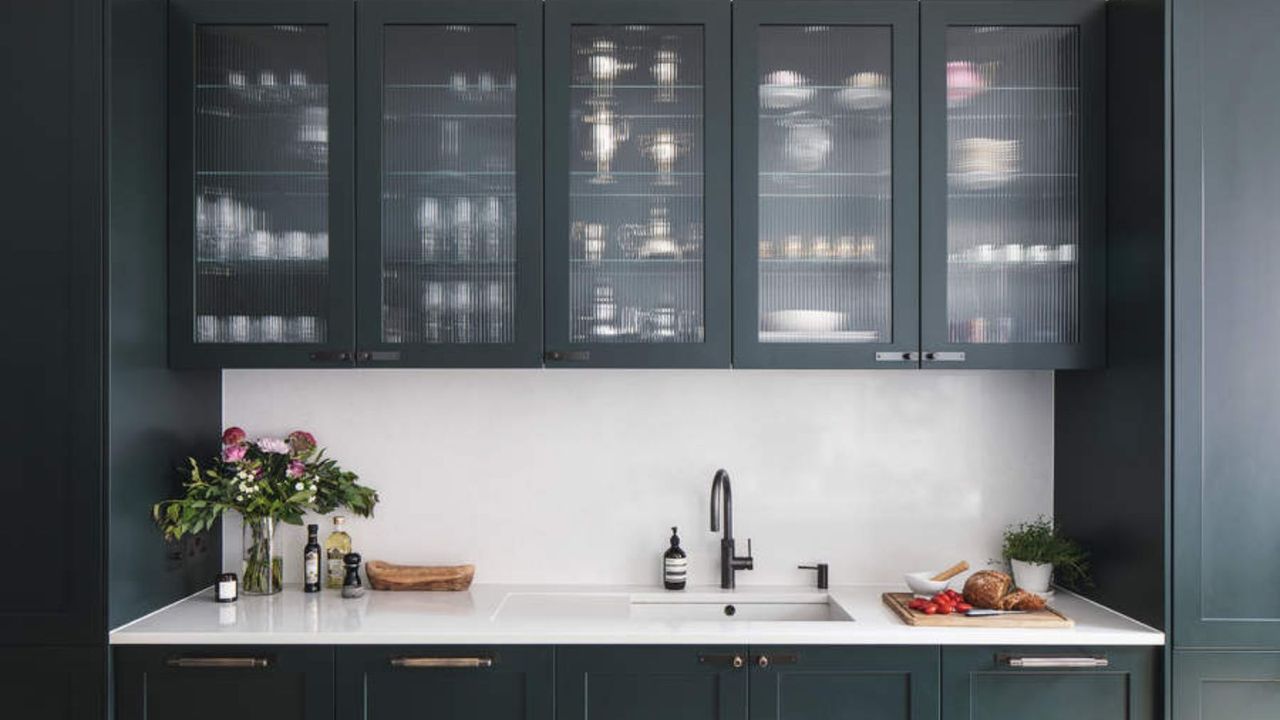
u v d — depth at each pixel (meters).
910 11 2.53
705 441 2.88
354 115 2.54
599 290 2.54
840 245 2.54
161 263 2.52
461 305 2.54
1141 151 2.40
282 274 2.55
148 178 2.46
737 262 2.52
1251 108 2.31
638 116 2.54
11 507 2.28
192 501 2.53
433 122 2.55
